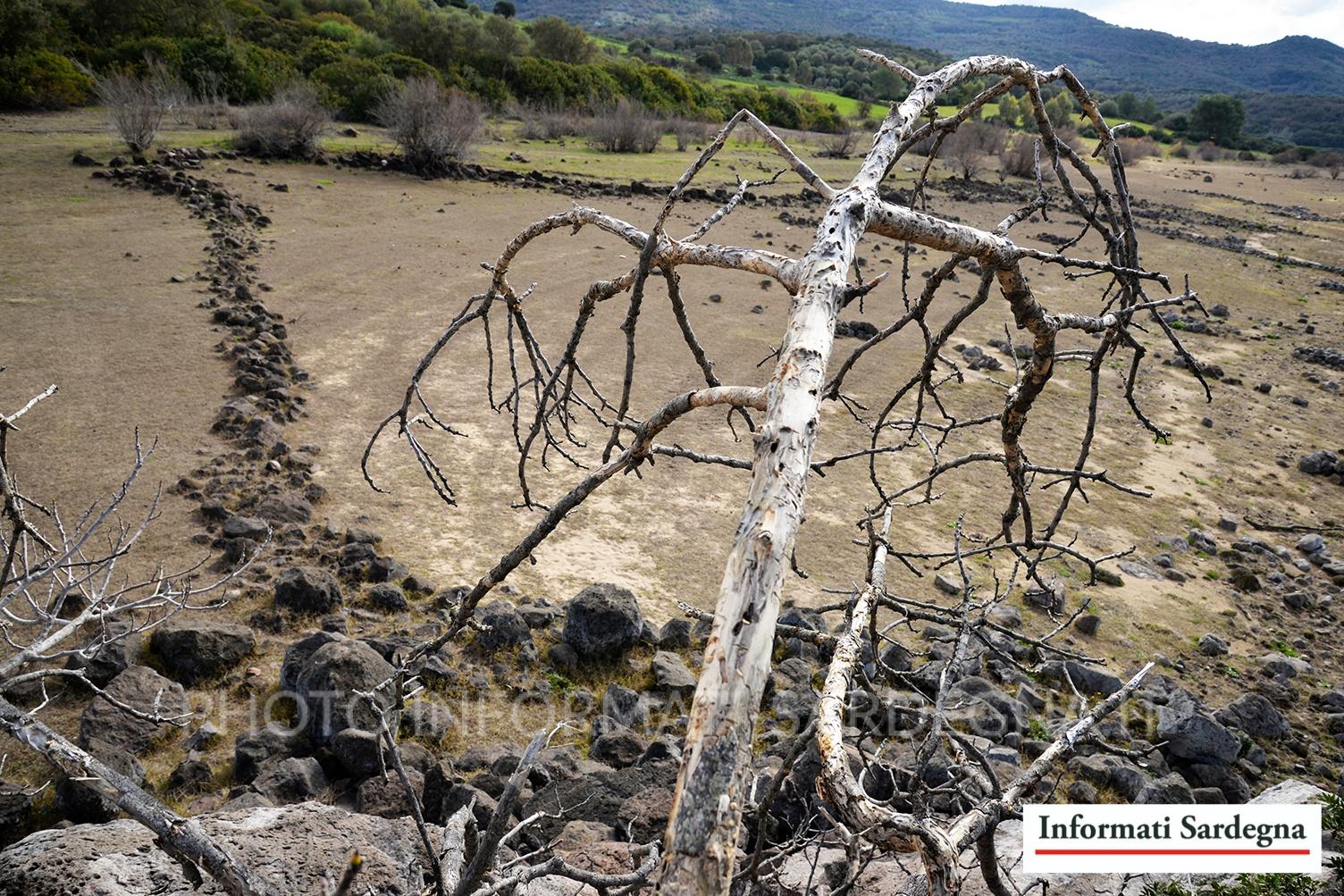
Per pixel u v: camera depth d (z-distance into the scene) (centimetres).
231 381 1457
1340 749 964
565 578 1070
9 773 694
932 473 354
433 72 4878
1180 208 5025
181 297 1798
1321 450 1795
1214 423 1923
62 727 744
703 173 4091
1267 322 2792
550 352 1777
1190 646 1124
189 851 192
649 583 1086
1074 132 6281
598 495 1272
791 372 145
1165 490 1576
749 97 6956
